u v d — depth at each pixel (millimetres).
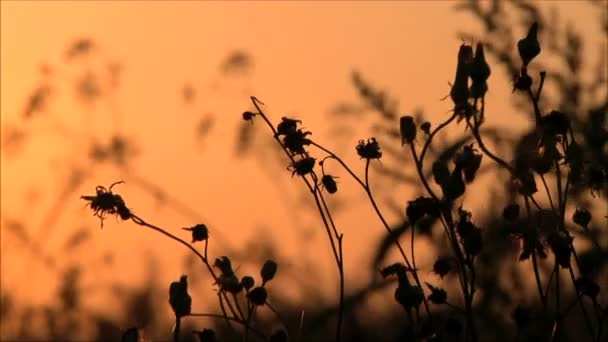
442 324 4871
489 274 5824
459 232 4664
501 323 5773
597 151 5516
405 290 4758
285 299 6508
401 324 6148
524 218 4945
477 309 5824
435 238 5816
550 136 4746
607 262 5523
